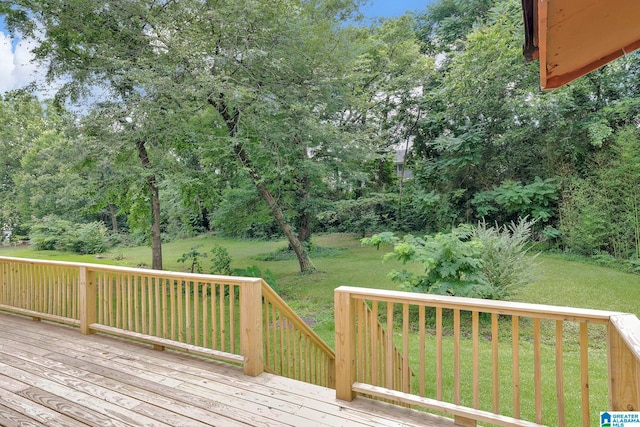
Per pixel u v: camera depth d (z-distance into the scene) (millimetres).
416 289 5930
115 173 8594
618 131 10547
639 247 9484
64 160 8125
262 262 13125
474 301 1979
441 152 14969
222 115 9469
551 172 11883
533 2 1567
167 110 7977
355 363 2457
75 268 4039
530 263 6840
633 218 9680
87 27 7973
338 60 9305
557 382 1768
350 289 2385
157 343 3365
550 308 1771
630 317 1557
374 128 11977
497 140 12227
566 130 11469
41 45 8289
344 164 10602
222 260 9641
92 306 3934
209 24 8180
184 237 19609
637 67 11180
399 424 2123
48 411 2336
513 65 11328
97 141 7555
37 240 18688
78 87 7859
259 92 8633
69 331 4031
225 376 2848
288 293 8891
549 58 1984
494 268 6555
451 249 5695
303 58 8891
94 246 17500
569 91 10992
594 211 10367
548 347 5484
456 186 13938
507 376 4637
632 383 1509
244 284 2871
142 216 9797
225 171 10234
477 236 6875
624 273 9000
